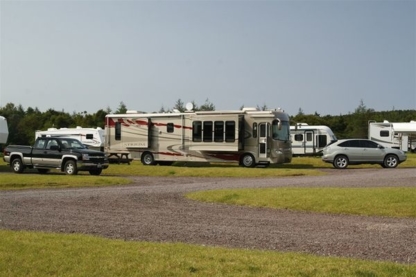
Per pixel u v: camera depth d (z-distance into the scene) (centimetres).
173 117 3116
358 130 7131
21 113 8581
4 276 633
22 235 888
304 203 1327
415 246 848
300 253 784
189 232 976
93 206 1338
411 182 1853
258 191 1530
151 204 1388
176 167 2889
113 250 766
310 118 7231
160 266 670
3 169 2886
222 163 3341
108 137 3322
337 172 2592
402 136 5069
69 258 713
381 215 1198
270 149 2906
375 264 690
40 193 1648
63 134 4425
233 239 909
